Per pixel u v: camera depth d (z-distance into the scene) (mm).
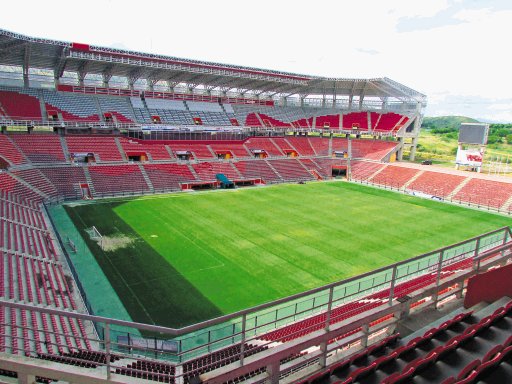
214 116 79062
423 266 31953
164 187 59312
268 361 7484
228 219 45500
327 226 44031
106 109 67250
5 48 50281
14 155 51875
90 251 33688
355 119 89375
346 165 79750
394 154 81312
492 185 59875
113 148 62750
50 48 52312
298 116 90688
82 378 6195
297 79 75812
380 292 24891
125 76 70938
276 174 72188
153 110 72438
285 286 28656
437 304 11891
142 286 27734
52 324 19781
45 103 61750
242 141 79000
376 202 57125
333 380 8586
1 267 24719
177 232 39938
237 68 67938
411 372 7984
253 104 88875
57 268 28656
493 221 48312
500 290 11828
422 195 62250
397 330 10398
